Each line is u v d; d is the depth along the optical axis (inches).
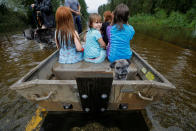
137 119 69.1
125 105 59.3
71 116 69.0
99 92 48.5
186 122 71.9
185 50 208.5
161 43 258.5
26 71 125.0
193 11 605.9
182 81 113.1
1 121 70.2
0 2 434.0
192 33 402.9
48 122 66.4
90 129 62.7
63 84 47.8
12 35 305.6
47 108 63.7
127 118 69.2
